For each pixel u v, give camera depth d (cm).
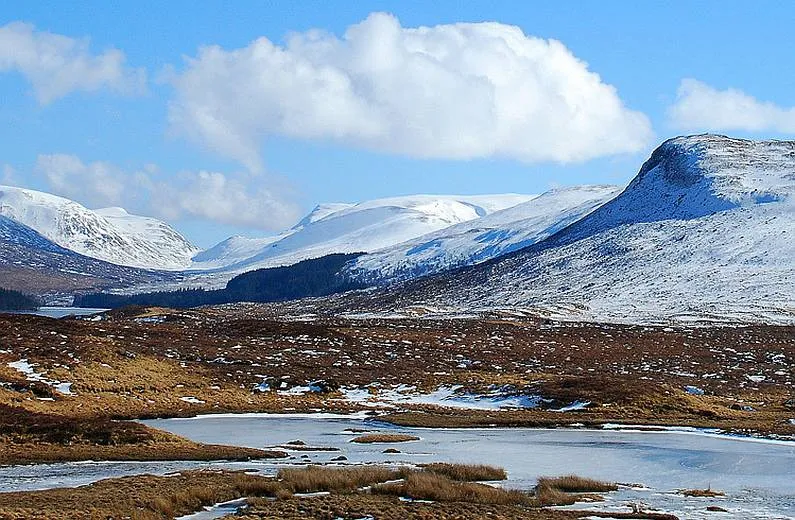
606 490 3600
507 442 5400
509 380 8094
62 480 3678
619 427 6169
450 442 5362
